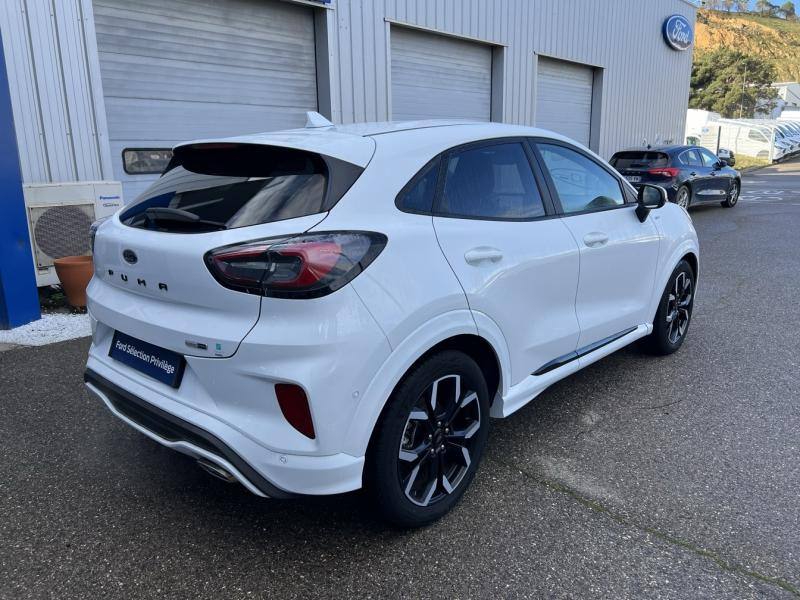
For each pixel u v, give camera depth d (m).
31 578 2.40
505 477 3.10
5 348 4.92
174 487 3.04
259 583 2.38
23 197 5.33
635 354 4.86
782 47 147.25
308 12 8.95
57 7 6.25
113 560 2.51
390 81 10.16
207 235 2.28
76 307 5.87
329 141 2.57
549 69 14.30
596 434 3.55
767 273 7.88
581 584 2.36
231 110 8.32
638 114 17.98
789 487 3.00
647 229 4.13
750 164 36.19
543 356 3.24
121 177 7.35
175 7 7.52
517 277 2.95
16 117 6.07
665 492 2.96
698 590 2.32
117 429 3.63
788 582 2.36
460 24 11.19
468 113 12.18
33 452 3.37
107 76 7.05
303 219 2.28
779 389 4.17
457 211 2.79
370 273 2.29
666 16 18.23
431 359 2.52
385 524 2.71
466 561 2.49
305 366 2.13
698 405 3.93
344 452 2.24
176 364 2.38
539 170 3.37
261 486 2.21
